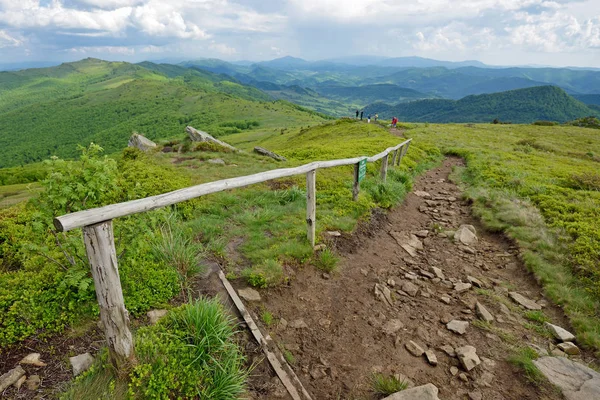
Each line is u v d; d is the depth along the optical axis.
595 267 6.60
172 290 4.48
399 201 11.01
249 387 3.49
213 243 5.91
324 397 3.65
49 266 4.43
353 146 22.27
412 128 44.75
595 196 12.05
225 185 4.31
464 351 4.43
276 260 5.57
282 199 9.23
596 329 4.97
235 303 4.48
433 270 6.83
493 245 8.45
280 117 183.50
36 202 3.88
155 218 4.39
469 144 28.92
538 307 5.73
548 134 41.56
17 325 3.53
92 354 3.38
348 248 6.96
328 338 4.48
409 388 3.69
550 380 3.97
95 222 2.54
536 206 10.92
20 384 2.94
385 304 5.40
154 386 2.97
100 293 2.75
